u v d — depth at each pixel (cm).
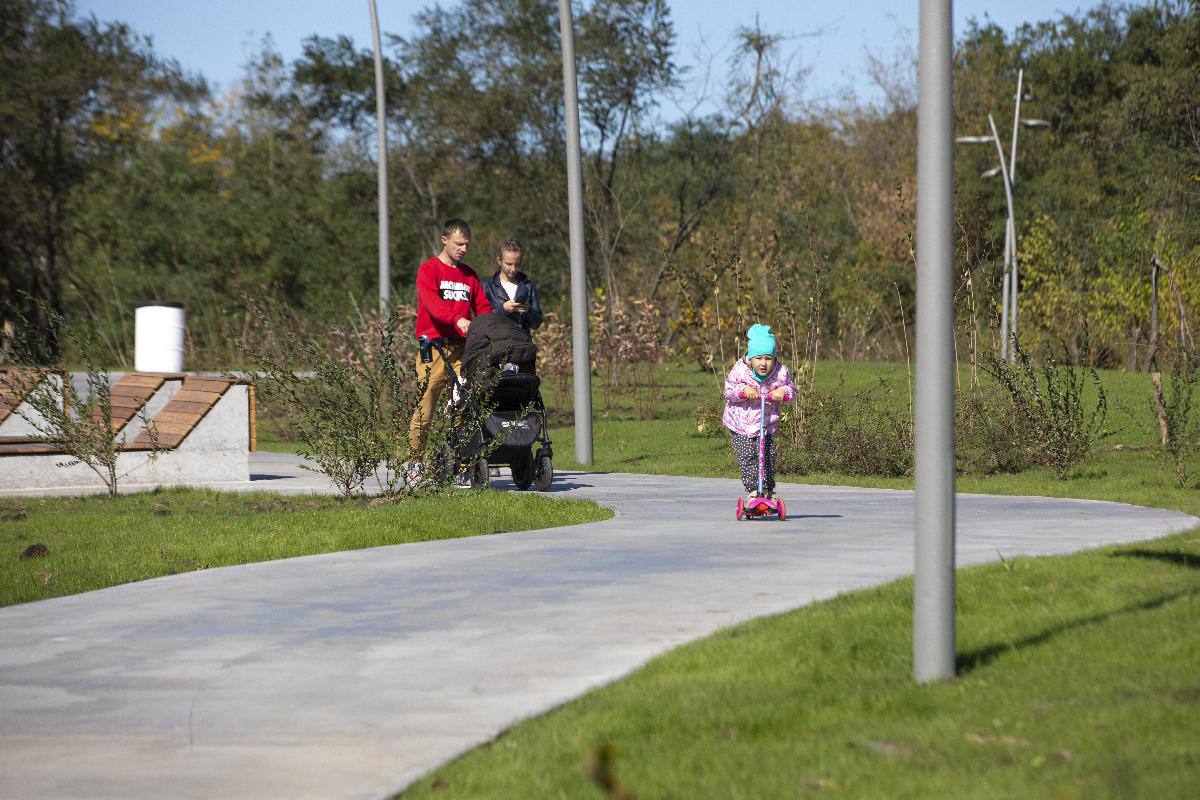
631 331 6141
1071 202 11900
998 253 8700
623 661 1259
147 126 13938
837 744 934
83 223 11438
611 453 4491
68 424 2877
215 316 9669
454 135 10894
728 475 3703
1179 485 3070
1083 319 7788
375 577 1805
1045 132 13312
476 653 1322
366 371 2748
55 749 1038
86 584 1819
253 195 11794
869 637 1264
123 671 1298
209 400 3175
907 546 1986
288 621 1517
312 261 11288
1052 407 3462
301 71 12344
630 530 2277
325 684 1220
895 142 13775
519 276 3269
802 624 1334
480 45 10456
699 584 1661
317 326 6375
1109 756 854
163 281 10694
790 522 2377
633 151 9944
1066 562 1664
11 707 1169
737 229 4731
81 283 10850
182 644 1411
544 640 1366
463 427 3009
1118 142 11969
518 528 2380
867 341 7762
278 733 1067
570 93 3975
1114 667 1119
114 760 1007
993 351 3841
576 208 4034
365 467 2694
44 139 11025
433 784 913
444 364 3148
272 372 2750
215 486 3138
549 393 6744
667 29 9781
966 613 1388
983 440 3678
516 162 10781
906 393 5050
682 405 6119
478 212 11762
